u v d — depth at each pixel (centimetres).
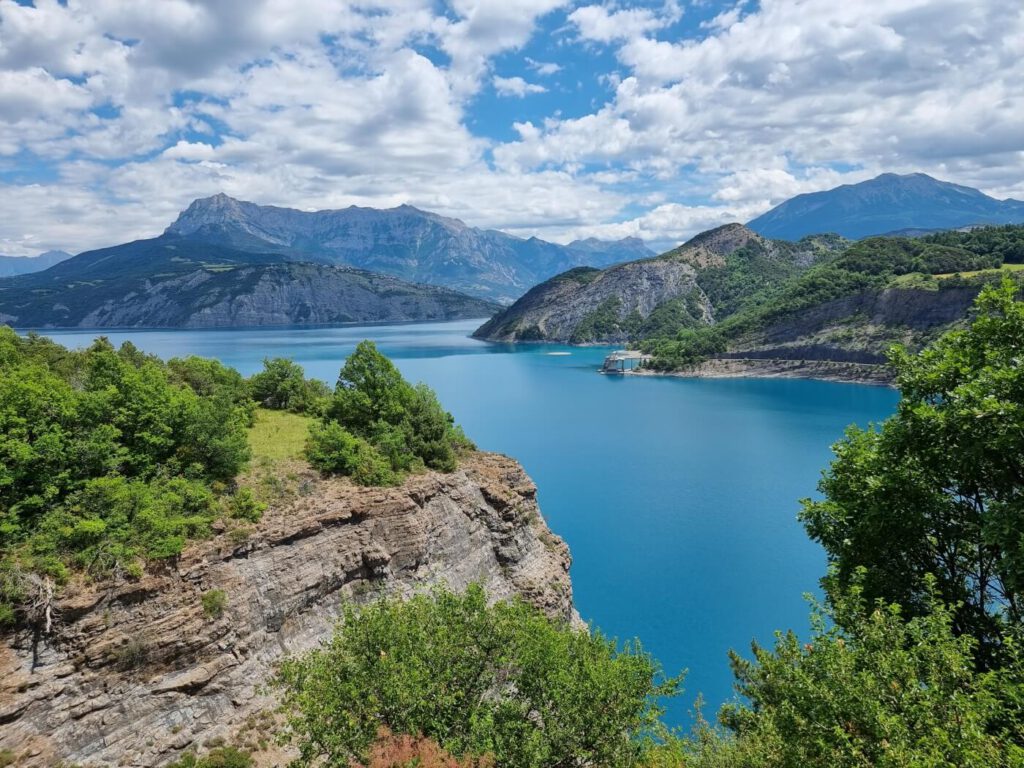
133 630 2819
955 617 1989
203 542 3225
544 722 2309
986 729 1602
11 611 2542
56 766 2461
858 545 2236
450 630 2412
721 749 2359
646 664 2473
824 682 1505
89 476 3167
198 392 5300
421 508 4391
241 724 2962
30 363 4219
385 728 2044
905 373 2255
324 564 3678
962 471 1983
